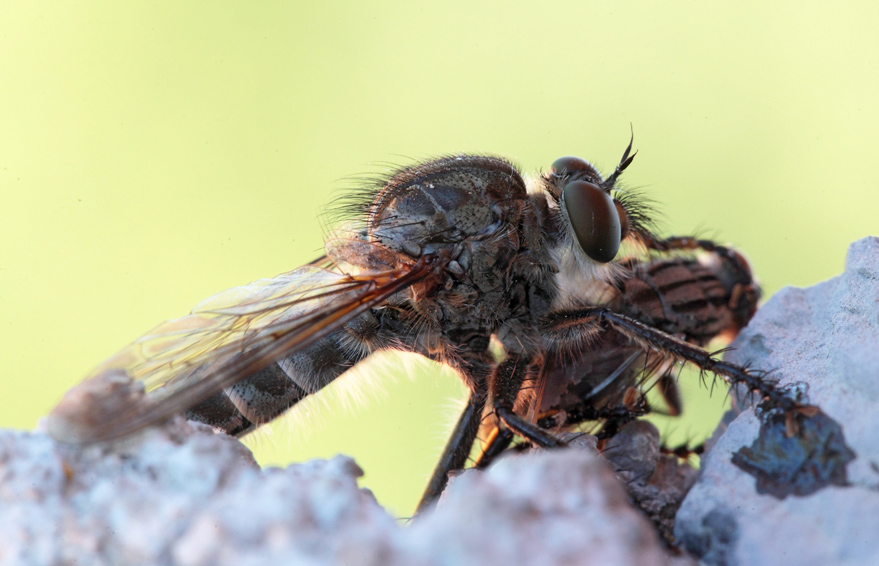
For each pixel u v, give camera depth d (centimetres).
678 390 8
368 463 10
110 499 7
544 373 8
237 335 8
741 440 8
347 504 7
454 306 8
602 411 8
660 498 8
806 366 8
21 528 7
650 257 9
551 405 8
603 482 7
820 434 8
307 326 8
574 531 7
